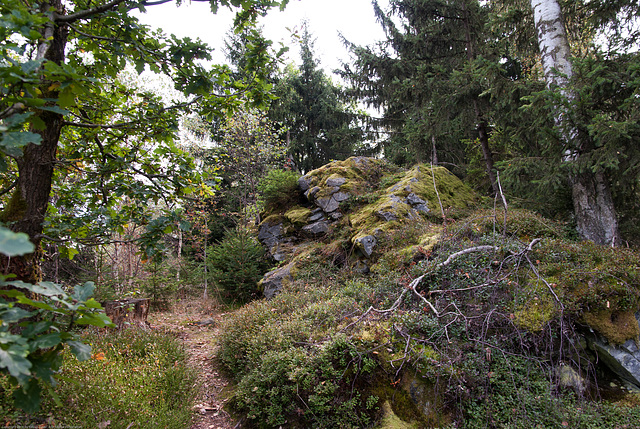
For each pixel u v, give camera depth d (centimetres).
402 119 1299
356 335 354
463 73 729
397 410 316
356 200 858
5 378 238
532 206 620
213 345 574
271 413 338
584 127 476
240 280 838
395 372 333
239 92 356
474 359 334
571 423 288
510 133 671
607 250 424
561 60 566
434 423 305
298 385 339
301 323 424
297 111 1845
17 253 81
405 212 721
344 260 709
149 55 314
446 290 406
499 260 439
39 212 265
